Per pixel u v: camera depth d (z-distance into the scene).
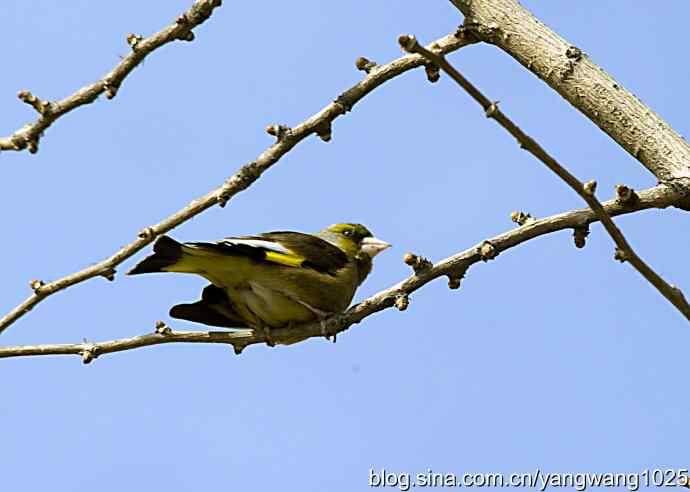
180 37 8.70
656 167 8.15
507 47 8.54
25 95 8.61
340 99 8.84
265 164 8.80
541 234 8.53
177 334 9.84
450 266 8.86
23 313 9.05
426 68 8.80
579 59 8.32
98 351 9.30
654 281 7.28
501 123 6.70
